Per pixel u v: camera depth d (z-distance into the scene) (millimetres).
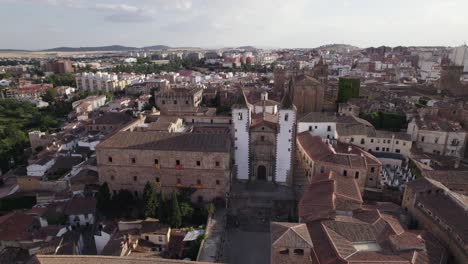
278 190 85000
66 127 156875
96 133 136875
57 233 70375
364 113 132125
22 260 66938
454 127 107062
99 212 79750
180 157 79750
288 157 85875
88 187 89625
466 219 56406
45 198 89125
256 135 85812
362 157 80188
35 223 77312
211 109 147375
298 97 141750
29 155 132625
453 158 97938
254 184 87375
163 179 81938
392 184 87625
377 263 48094
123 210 78375
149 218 73062
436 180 77438
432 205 63031
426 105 138375
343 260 48188
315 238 55312
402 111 129875
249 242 67438
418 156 97125
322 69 183500
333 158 80688
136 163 81562
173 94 159500
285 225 51781
